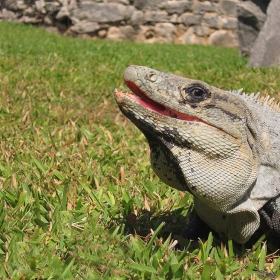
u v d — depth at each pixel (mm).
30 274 595
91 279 591
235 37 2613
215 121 594
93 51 1732
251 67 1378
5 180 765
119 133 962
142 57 1650
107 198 743
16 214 695
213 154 591
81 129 950
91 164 827
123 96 591
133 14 2533
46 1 2525
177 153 594
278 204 624
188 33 2602
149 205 746
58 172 791
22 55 1465
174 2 2568
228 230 636
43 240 654
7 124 950
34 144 884
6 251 631
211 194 596
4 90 1100
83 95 1140
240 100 614
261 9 1701
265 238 670
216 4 2596
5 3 2650
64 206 715
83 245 637
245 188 604
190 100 597
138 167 837
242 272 629
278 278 615
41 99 1089
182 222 726
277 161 626
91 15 2488
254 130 614
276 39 1424
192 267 624
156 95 597
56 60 1432
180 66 1481
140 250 637
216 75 1301
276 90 1098
